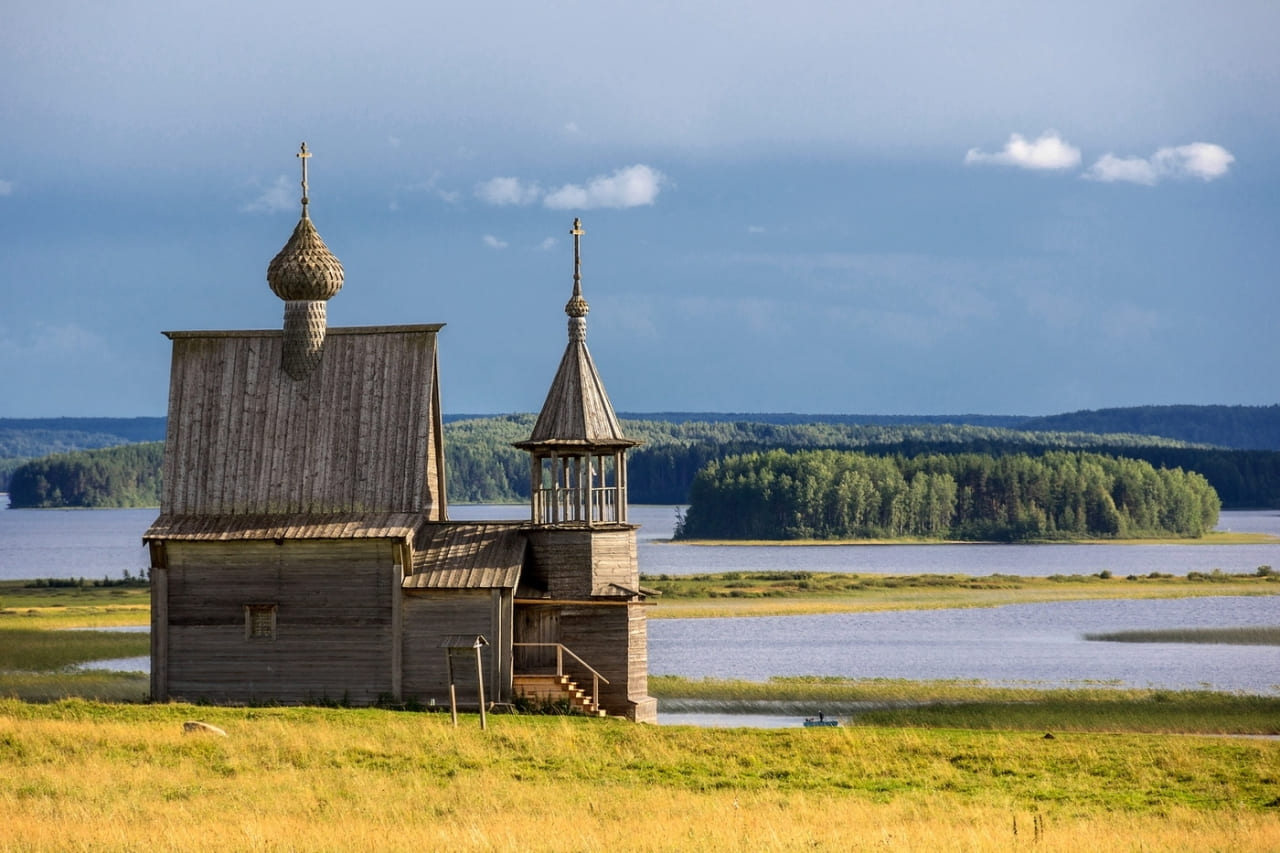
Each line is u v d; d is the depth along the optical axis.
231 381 192.25
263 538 182.00
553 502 185.38
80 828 106.38
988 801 125.75
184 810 114.25
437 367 192.38
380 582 180.88
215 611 184.25
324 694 181.25
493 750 144.25
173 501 187.38
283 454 187.88
